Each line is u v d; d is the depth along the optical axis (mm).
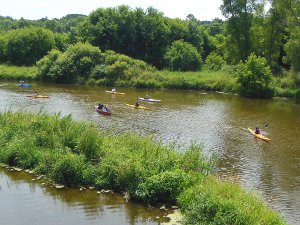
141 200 20531
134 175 21641
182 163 23125
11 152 25281
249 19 78000
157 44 95750
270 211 18609
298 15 67375
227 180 24594
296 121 46156
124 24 94250
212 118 45719
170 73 79500
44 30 97000
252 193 21984
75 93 61438
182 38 98938
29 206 19812
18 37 92125
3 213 19000
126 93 63938
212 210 17484
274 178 26516
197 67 88750
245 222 16469
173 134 36781
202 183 20547
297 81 67750
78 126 27359
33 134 27375
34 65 90000
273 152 32750
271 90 65750
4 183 22469
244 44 79250
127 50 94500
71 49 79312
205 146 33469
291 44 66750
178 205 19844
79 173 22547
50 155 24156
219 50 104125
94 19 96062
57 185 22266
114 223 18234
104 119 41781
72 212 19281
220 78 73188
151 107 51156
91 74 76062
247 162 29766
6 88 64125
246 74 65938
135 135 28281
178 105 53906
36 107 46969
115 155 23516
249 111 51688
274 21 75938
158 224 18188
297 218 20453
